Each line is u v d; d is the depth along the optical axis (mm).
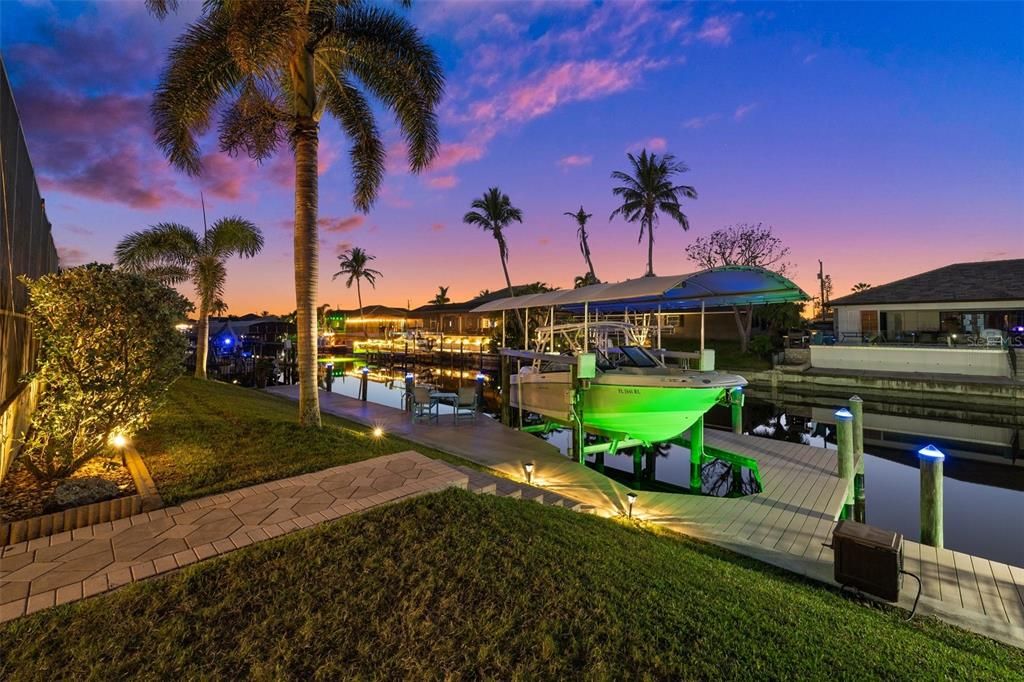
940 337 24891
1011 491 10320
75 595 2959
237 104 8422
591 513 6629
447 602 3020
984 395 19734
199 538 3773
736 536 6301
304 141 7793
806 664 2844
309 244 7762
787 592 4262
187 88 7402
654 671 2576
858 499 9328
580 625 2904
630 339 13500
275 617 2775
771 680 2635
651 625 3012
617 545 4391
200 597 2939
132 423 5160
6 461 5066
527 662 2549
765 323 33438
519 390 14227
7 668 2320
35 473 4898
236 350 32594
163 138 7750
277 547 3568
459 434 11602
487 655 2584
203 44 7375
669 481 11250
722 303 11438
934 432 16906
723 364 28797
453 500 4676
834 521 6793
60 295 4629
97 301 4762
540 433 14758
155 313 5145
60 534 3807
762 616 3428
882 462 12938
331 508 4426
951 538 7750
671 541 5812
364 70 8875
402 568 3367
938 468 6102
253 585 3082
